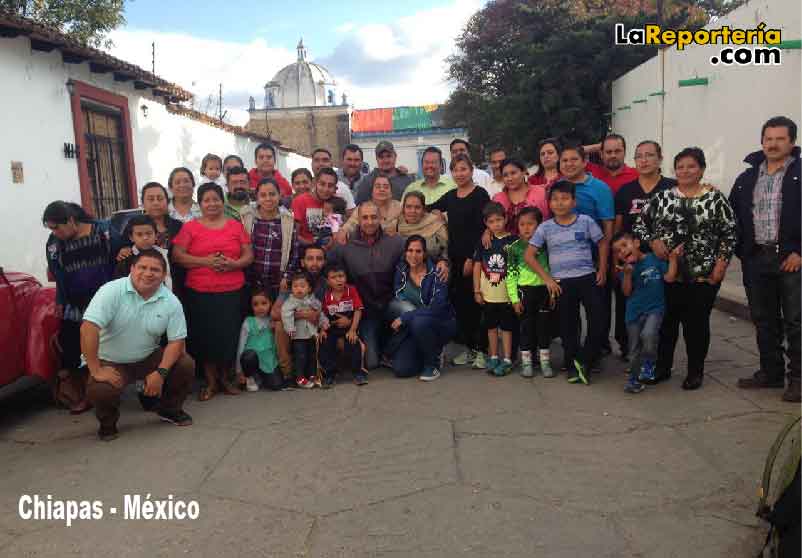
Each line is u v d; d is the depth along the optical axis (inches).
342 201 244.8
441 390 201.2
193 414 186.7
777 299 185.5
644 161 211.9
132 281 166.7
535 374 215.2
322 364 209.9
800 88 329.7
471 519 122.8
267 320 209.9
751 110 381.1
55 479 146.1
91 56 348.5
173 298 171.9
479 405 185.3
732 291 311.1
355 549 114.4
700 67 450.9
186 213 222.1
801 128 329.7
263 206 213.5
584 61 695.7
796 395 174.9
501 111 755.4
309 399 197.2
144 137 442.0
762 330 186.9
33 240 319.3
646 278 192.5
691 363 191.8
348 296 214.4
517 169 222.4
